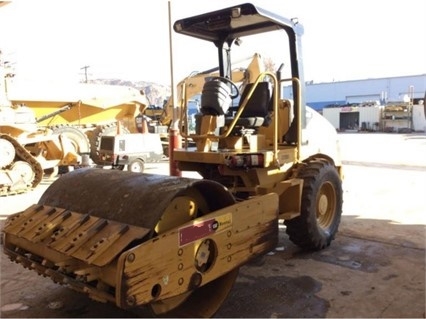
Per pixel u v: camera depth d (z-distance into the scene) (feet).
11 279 12.09
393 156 42.09
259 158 12.48
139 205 8.86
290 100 14.74
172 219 9.25
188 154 13.71
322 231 14.29
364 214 18.98
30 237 9.62
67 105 35.58
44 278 12.13
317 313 9.96
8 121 27.40
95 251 8.14
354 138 70.59
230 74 16.79
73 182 10.77
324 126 17.19
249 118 14.38
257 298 10.77
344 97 144.56
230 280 9.99
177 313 9.46
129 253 7.59
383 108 94.12
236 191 13.56
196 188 9.53
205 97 13.71
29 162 28.02
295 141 14.43
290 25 13.85
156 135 33.63
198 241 8.86
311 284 11.59
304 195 13.60
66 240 8.95
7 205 23.08
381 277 12.00
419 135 77.05
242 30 15.57
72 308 10.31
